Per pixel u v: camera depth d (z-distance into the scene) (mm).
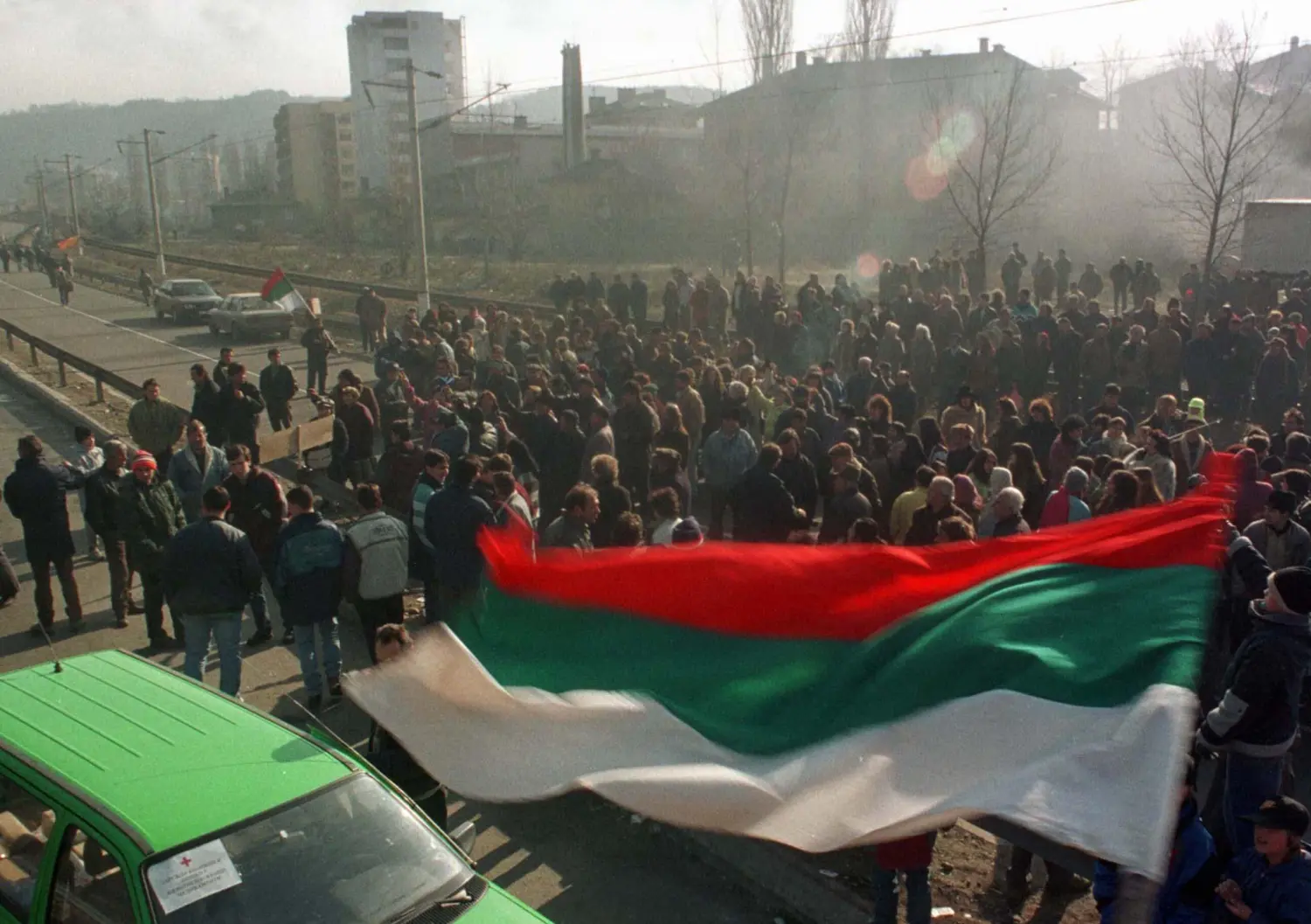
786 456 10625
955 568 4312
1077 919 5867
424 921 4438
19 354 30625
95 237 105000
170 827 4336
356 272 56750
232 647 8305
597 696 4027
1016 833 4848
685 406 14367
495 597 4758
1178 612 3688
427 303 28688
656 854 6715
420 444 14008
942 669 3693
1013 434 12086
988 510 8906
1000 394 17656
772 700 3871
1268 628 5461
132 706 5254
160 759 4770
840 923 5777
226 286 50938
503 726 3873
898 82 51938
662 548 4617
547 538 8773
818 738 3629
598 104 90750
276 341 33781
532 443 12883
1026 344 17906
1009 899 5992
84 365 22891
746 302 22609
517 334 21031
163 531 9906
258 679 9391
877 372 15547
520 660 4523
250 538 10195
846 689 3842
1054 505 8797
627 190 59062
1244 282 22969
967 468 10766
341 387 14781
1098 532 4324
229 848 4340
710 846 6543
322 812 4609
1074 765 2988
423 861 4656
